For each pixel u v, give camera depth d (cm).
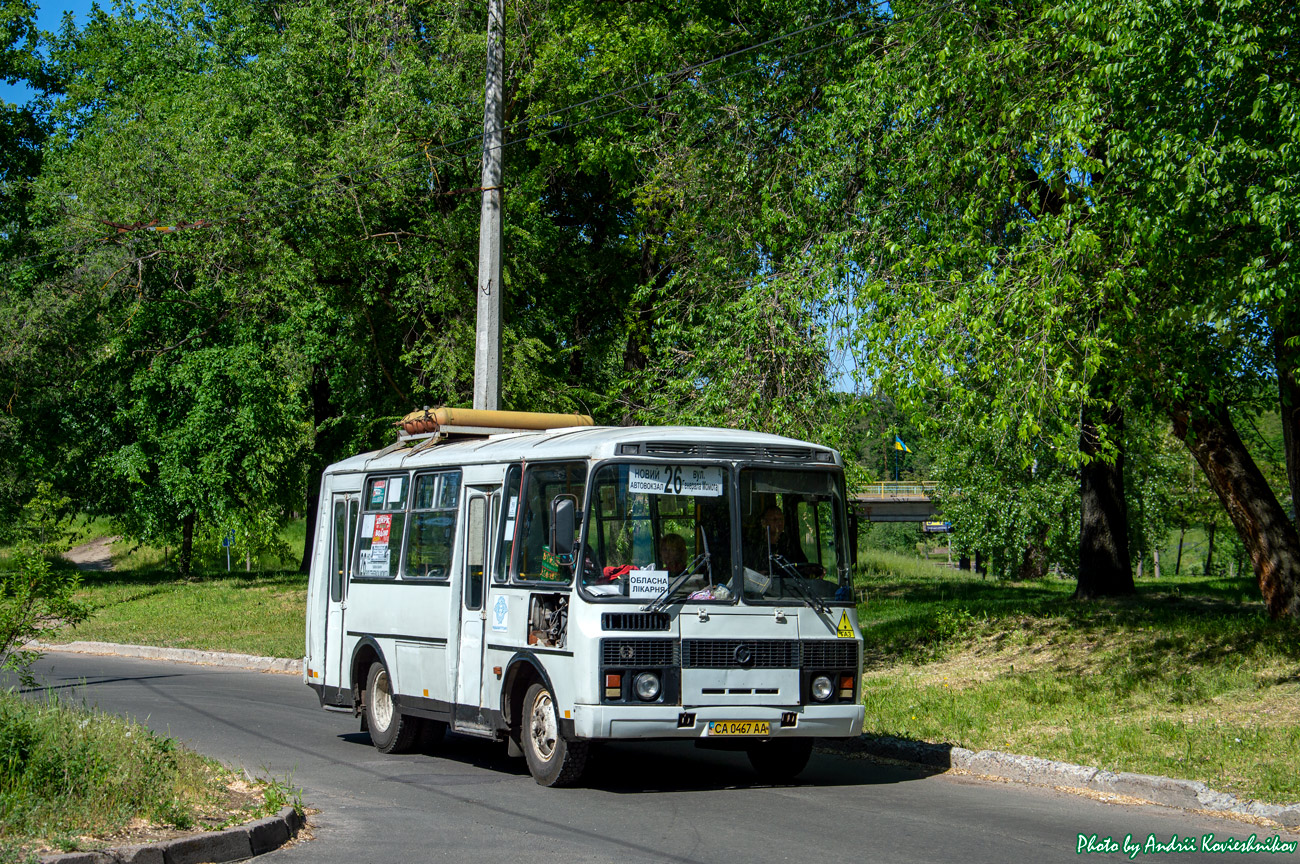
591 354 2762
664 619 959
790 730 982
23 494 3600
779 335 1500
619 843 782
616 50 2169
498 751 1287
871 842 792
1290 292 1029
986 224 1340
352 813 887
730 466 1009
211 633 2623
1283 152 981
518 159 2486
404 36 2472
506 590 1070
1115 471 2098
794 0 1778
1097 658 1488
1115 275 1102
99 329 3566
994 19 1374
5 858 636
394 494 1316
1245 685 1238
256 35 3041
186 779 851
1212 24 1011
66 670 2166
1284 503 3528
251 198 2444
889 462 1562
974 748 1149
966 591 2848
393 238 2523
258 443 3309
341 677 1392
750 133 1773
